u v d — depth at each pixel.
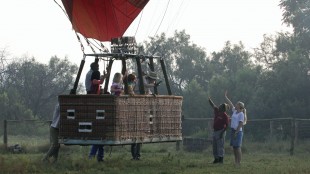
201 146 53.97
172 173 30.59
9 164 31.86
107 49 35.28
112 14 36.34
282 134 71.88
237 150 36.59
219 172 31.70
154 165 35.19
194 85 131.88
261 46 134.38
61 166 32.69
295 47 115.19
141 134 33.53
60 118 33.16
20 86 158.88
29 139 75.69
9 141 67.81
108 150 50.88
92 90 33.91
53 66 162.75
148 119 34.03
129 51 34.81
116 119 32.06
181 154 47.84
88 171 30.91
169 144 62.06
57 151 34.72
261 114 99.00
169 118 35.78
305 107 96.19
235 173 31.16
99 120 32.25
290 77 100.06
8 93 139.12
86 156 40.28
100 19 36.41
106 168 32.41
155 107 34.62
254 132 76.38
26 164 32.16
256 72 120.94
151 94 34.75
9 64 160.38
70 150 49.59
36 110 156.25
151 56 35.91
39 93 157.88
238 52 174.50
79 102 32.69
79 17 36.22
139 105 33.41
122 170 32.03
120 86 32.59
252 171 31.81
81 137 32.62
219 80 124.56
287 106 97.06
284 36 126.88
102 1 36.03
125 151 50.66
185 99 131.00
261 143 62.97
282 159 43.78
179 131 36.75
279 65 102.81
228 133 75.06
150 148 54.88
